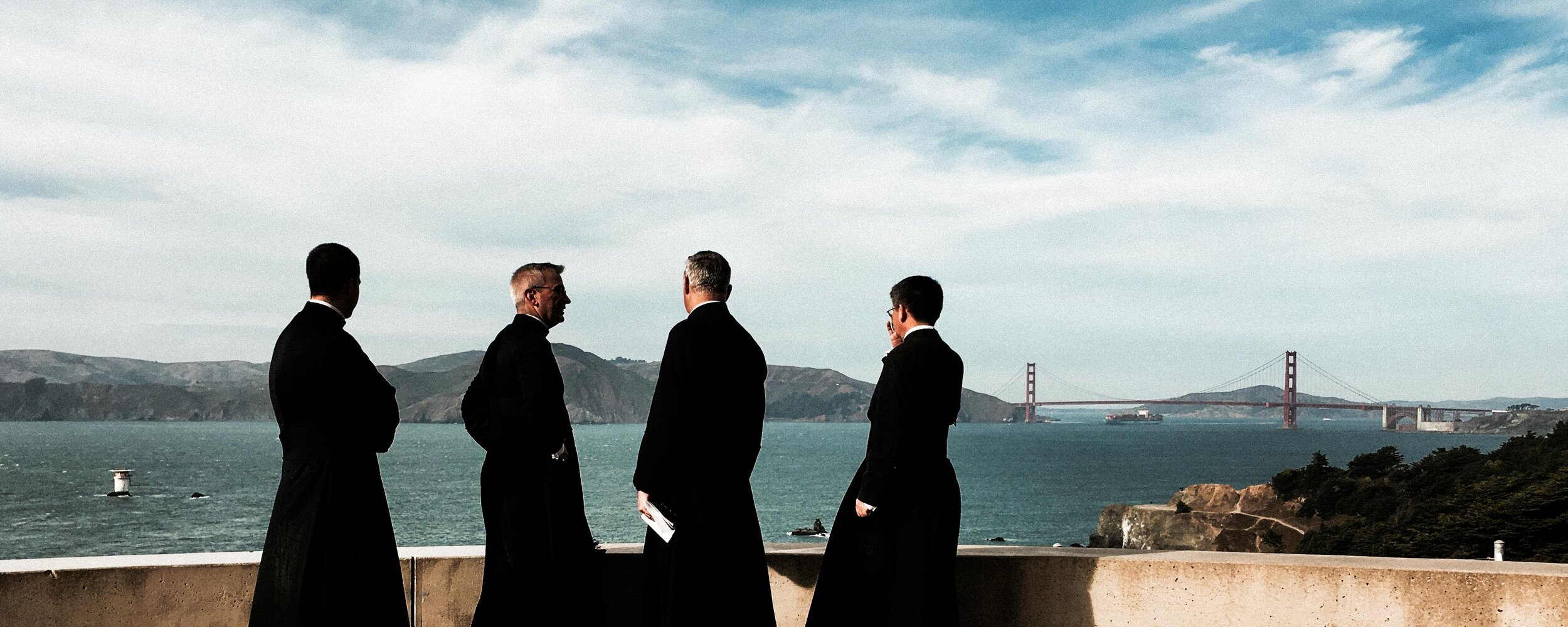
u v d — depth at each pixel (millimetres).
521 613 3914
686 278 4094
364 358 3938
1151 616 4363
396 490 114062
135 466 157000
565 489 4008
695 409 3807
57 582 4176
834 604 4137
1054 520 89688
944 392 4039
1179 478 136375
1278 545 58312
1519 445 48281
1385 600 4082
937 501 4004
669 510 3826
